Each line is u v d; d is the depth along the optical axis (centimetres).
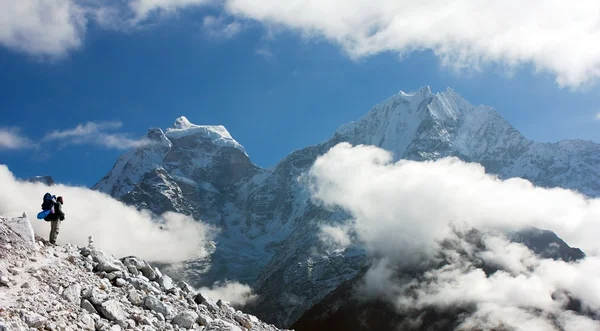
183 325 2939
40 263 2861
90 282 2903
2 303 2330
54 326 2330
